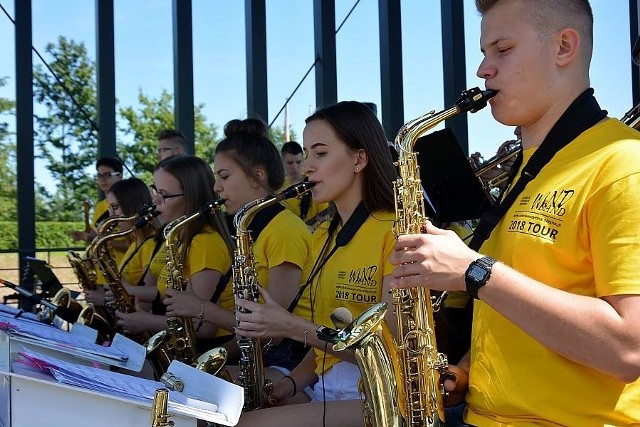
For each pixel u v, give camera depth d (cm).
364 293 236
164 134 609
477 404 170
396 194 201
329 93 783
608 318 140
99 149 739
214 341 345
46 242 788
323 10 779
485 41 173
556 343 143
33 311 484
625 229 143
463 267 149
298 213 532
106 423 176
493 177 332
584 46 167
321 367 255
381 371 189
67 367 179
